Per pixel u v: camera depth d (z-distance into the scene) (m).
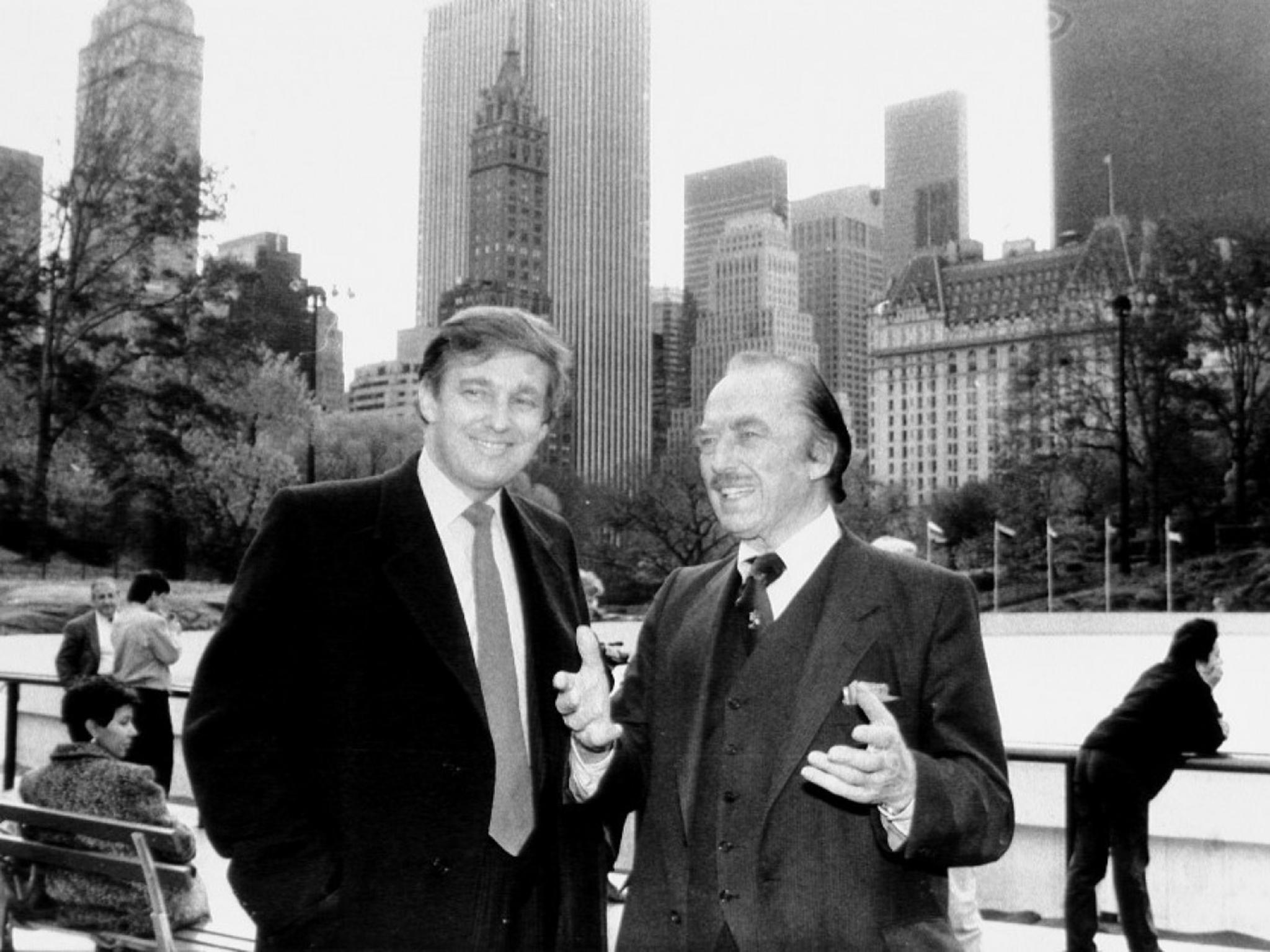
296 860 1.92
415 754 1.93
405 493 2.07
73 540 34.28
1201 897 5.44
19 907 3.41
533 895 2.03
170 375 36.72
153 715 6.29
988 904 5.54
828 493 2.01
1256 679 20.81
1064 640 34.88
